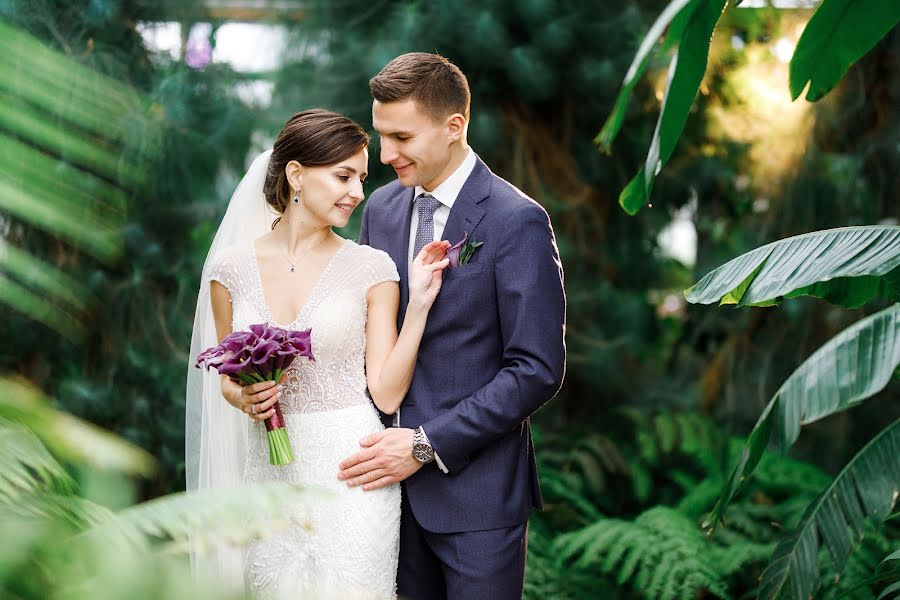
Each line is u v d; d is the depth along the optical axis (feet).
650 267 16.20
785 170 15.53
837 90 15.26
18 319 13.12
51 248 12.69
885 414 15.35
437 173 8.79
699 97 15.65
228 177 14.14
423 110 8.52
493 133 14.88
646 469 15.60
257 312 8.80
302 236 8.93
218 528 3.83
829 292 8.17
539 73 14.40
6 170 2.91
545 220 8.73
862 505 7.52
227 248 9.21
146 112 12.88
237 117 13.88
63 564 2.86
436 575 9.12
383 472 8.53
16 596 2.80
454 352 8.70
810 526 7.66
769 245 7.88
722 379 16.11
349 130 8.77
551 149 15.48
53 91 2.94
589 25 14.49
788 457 15.57
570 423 16.53
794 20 15.40
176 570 2.82
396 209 9.37
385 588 8.61
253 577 8.47
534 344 8.39
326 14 14.21
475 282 8.63
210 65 14.01
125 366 14.07
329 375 8.64
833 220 15.37
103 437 3.31
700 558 13.19
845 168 15.28
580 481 15.34
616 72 14.70
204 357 8.11
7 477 3.24
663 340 16.52
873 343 7.23
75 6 13.10
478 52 14.25
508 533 8.70
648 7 15.01
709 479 14.99
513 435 8.89
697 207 16.14
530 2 14.15
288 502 4.14
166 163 13.57
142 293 13.98
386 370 8.66
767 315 15.93
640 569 13.48
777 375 15.87
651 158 7.71
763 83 15.49
